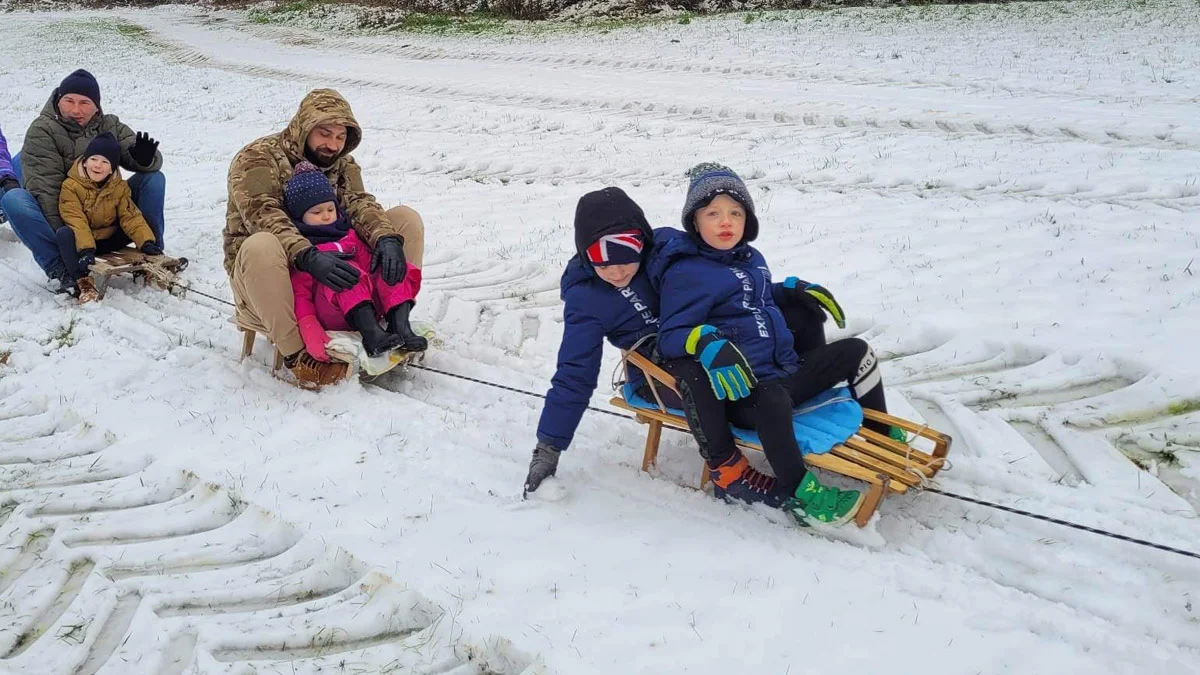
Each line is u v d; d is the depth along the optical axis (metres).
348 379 4.58
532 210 7.86
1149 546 2.99
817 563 3.04
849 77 13.06
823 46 15.84
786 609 2.82
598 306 3.41
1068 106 10.38
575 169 9.18
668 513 3.40
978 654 2.60
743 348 3.29
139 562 3.22
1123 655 2.58
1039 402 4.15
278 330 4.40
